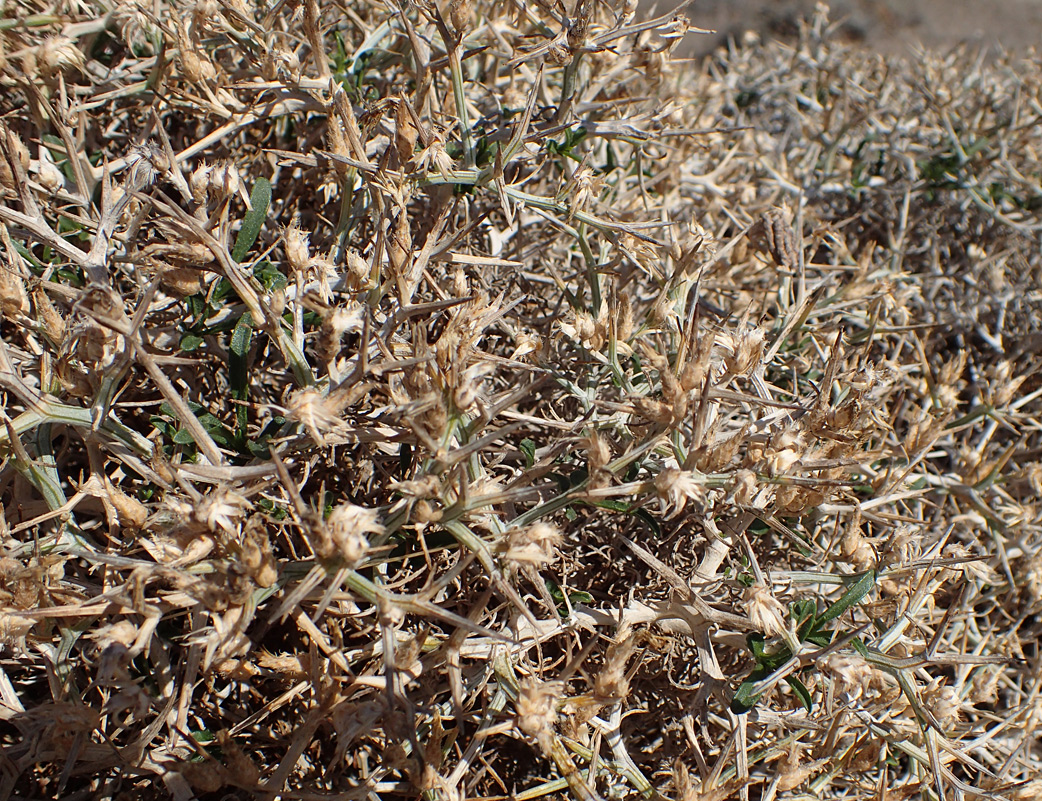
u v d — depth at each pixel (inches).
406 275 10.6
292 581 10.1
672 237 13.5
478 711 11.2
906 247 19.6
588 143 15.6
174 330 11.7
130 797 10.5
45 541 10.4
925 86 21.4
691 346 10.2
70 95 13.3
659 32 13.5
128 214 11.8
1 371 9.9
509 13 14.1
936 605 13.8
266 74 12.5
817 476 11.0
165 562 9.4
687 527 12.2
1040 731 13.5
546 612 11.6
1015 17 47.8
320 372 12.4
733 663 12.1
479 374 9.6
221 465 10.0
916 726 11.1
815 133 21.9
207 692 11.0
